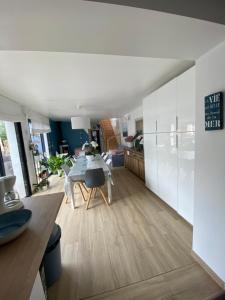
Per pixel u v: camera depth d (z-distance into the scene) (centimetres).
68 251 195
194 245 171
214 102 126
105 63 193
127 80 262
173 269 162
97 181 296
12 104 336
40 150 574
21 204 141
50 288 150
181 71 230
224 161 126
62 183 486
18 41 104
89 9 80
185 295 137
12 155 365
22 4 75
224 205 130
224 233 133
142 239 209
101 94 342
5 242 92
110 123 978
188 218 232
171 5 86
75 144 945
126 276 158
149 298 137
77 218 271
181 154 231
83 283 153
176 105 234
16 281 69
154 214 268
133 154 523
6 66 184
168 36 107
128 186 411
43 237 98
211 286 143
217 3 94
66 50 119
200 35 107
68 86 274
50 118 733
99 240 212
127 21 90
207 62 133
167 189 284
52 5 76
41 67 193
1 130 338
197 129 151
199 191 157
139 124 508
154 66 210
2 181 135
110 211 288
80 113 609
